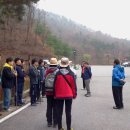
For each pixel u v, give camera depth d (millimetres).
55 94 10117
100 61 171125
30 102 17188
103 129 10891
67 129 10219
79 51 172500
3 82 14023
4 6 25109
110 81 36281
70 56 128000
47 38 89750
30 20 61562
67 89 10062
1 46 44656
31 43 59719
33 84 15930
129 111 14680
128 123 11930
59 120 10344
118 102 15344
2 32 49938
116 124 11734
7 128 10883
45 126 11258
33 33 68312
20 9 26906
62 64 10281
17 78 15773
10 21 52188
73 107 15828
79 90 25312
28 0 25484
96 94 22125
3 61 30203
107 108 15547
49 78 10977
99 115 13570
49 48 74812
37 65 17016
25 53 48531
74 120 12422
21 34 58844
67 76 10102
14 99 16219
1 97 15445
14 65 16297
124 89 26297
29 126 11242
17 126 11211
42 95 17547
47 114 11211
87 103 17344
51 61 11023
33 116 13102
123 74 15305
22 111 14281
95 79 40062
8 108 14164
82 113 14047
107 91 24359
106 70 74938
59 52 109250
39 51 57844
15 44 49938
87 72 20656
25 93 19422
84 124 11672
